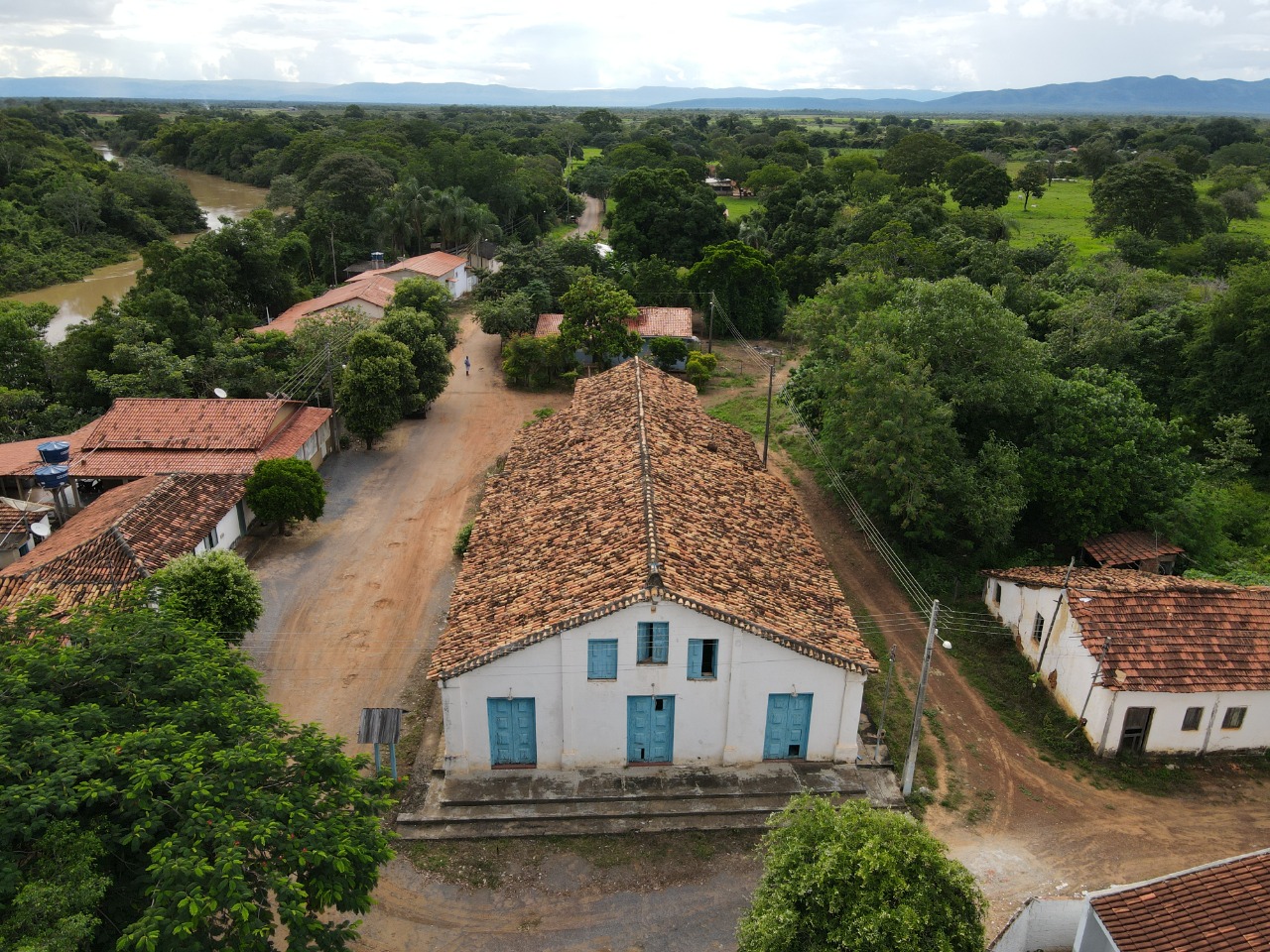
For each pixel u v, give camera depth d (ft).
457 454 150.41
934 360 113.19
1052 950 57.57
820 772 73.92
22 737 47.06
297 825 47.09
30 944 36.58
